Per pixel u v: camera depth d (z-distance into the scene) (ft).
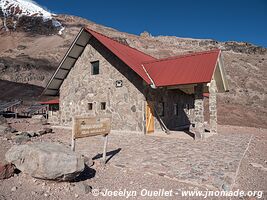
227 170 21.25
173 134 46.34
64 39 298.15
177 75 43.93
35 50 246.88
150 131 47.93
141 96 46.80
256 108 113.09
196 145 33.99
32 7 485.97
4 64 175.83
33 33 355.56
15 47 278.46
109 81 52.49
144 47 260.83
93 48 56.29
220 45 299.38
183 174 20.07
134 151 29.45
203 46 304.71
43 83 165.48
